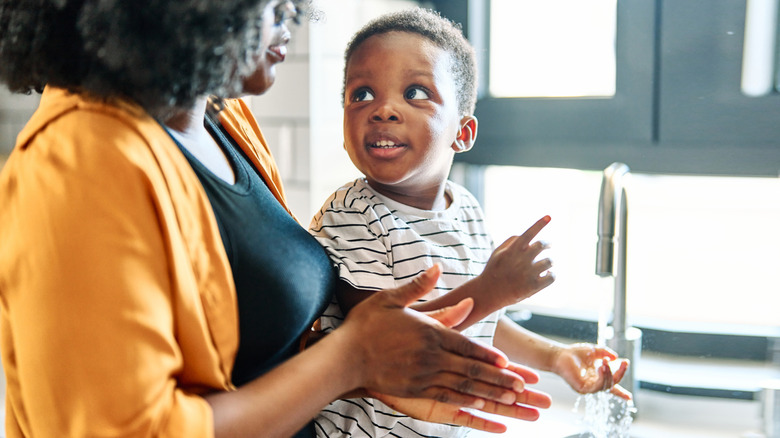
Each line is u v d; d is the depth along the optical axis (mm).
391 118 796
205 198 599
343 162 1463
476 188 1539
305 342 747
